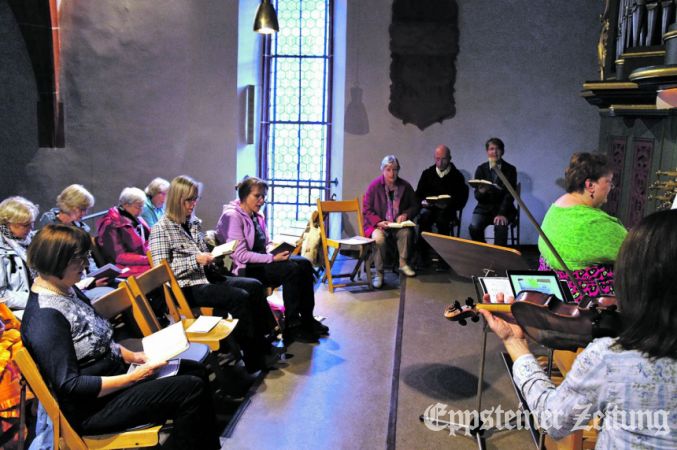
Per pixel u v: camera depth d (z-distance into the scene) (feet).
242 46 23.48
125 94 23.44
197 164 23.71
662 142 12.17
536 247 23.73
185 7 23.04
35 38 22.66
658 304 3.94
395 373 12.80
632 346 4.06
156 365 8.31
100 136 23.65
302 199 25.91
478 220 21.09
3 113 23.29
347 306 17.40
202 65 23.29
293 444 10.16
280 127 25.80
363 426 10.77
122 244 15.21
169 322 14.17
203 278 13.01
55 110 23.36
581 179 9.10
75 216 14.14
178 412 8.48
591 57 22.72
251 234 14.93
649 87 10.84
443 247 9.77
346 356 13.85
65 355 7.70
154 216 17.46
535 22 22.77
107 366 8.39
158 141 23.65
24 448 9.45
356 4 23.03
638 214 13.28
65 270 7.90
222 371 12.64
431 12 22.82
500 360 13.44
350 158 23.76
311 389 12.19
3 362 9.64
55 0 22.68
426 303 17.42
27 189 23.77
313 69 25.26
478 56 23.07
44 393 7.61
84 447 7.93
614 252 8.81
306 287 14.92
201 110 23.47
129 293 10.31
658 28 12.57
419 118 23.38
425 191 21.62
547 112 23.16
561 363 9.49
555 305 5.41
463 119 23.36
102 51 23.27
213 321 11.68
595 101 14.34
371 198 20.31
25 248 12.14
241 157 24.14
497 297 6.75
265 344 13.08
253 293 13.08
